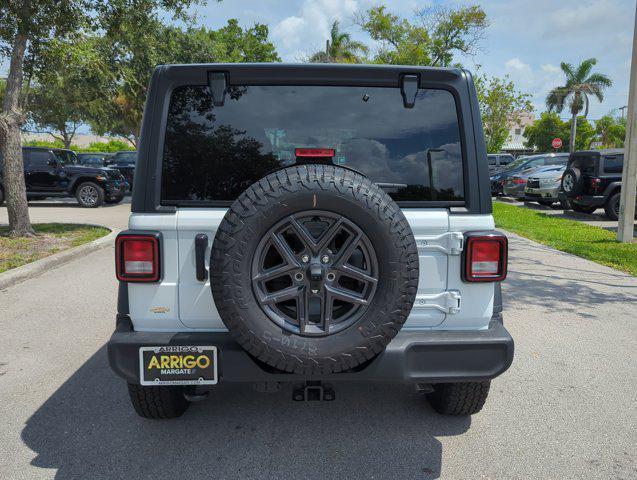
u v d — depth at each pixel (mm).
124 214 15617
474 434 3320
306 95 2863
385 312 2486
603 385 4070
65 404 3711
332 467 2945
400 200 2869
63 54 9930
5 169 9898
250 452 3096
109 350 2703
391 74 2830
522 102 36625
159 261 2703
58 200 20469
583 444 3219
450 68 2848
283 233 2559
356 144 2883
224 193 2824
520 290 6980
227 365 2658
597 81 44188
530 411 3639
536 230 12156
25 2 9156
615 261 8711
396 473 2895
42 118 37219
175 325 2793
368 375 2672
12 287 7004
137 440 3229
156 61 18250
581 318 5785
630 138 10133
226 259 2416
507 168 22781
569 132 62688
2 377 4168
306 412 3594
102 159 23078
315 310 2576
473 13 35844
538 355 4695
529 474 2898
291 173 2449
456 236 2750
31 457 3041
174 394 3301
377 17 36406
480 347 2740
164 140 2787
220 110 2832
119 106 34438
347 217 2447
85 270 8016
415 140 2875
